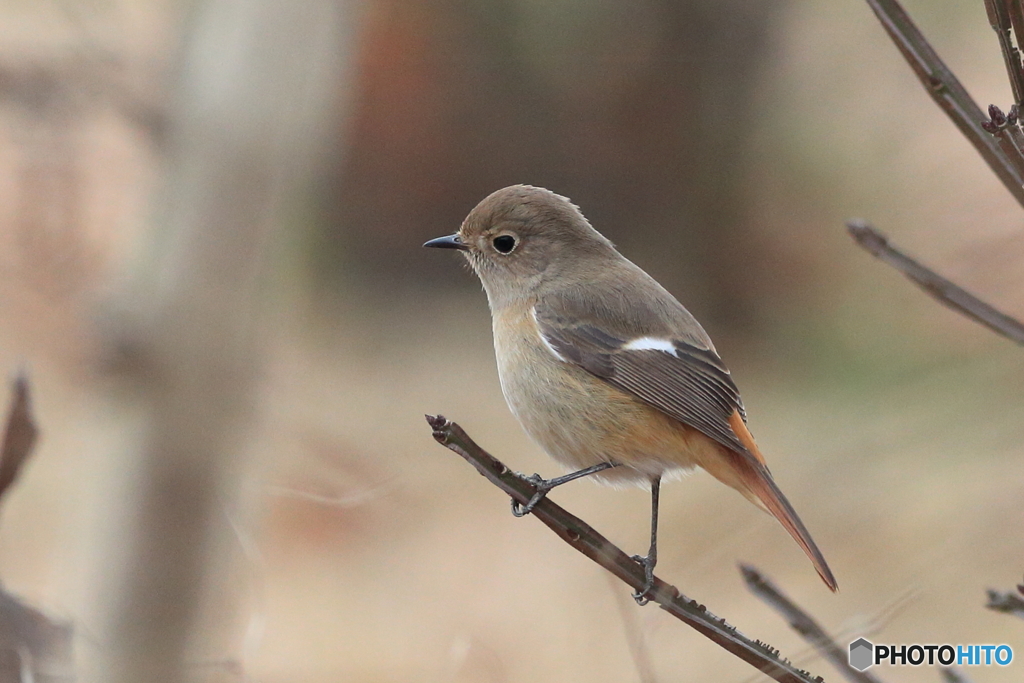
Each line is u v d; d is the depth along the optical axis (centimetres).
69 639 619
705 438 716
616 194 2016
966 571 781
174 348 811
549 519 527
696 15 1877
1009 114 373
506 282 800
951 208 1173
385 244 2045
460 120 1992
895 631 956
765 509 700
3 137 1051
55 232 1109
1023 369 895
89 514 844
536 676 1167
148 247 820
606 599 1200
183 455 826
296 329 1709
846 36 1752
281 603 1341
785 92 1838
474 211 823
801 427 1520
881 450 943
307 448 1247
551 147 2027
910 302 1548
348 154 1972
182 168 812
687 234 1947
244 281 829
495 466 525
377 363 1883
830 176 1761
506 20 1948
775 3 1833
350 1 829
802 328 1734
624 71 1952
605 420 727
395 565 1386
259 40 809
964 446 895
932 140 1533
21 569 1215
